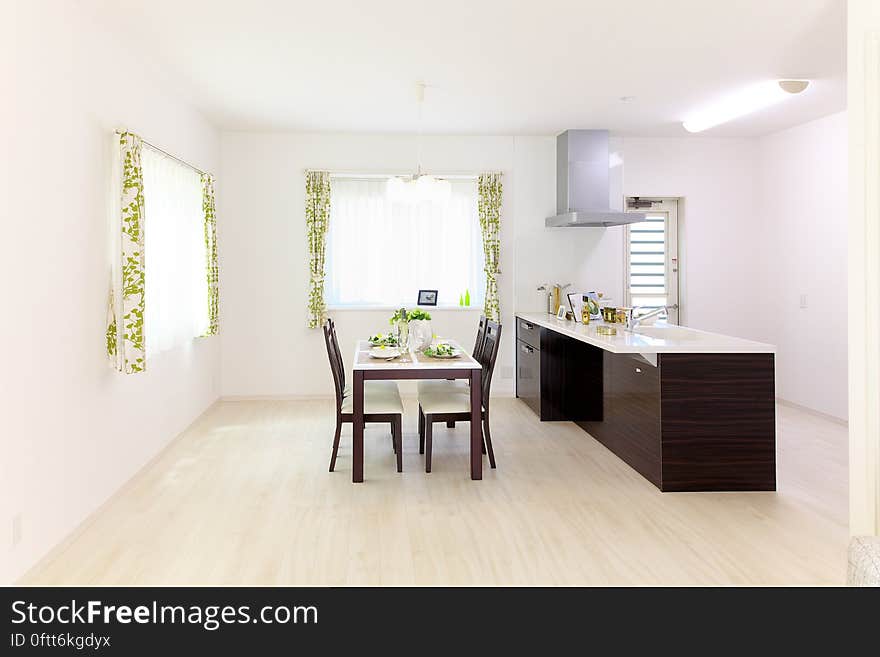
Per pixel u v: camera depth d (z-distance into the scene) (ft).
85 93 12.05
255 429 19.56
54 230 10.82
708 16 12.84
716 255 24.31
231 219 23.45
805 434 18.94
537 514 12.59
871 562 6.17
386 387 17.40
